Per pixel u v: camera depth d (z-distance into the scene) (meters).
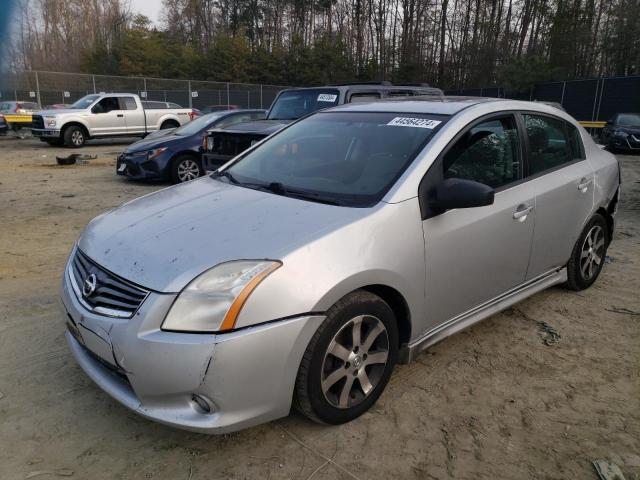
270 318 2.30
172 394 2.28
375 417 2.82
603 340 3.73
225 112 10.90
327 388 2.57
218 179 3.66
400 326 2.94
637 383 3.21
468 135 3.27
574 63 32.59
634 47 29.73
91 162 13.98
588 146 4.43
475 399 3.01
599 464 2.50
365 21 51.38
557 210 3.83
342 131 3.59
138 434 2.67
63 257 5.44
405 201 2.83
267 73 44.59
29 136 22.52
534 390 3.12
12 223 6.85
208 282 2.29
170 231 2.69
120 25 48.50
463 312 3.29
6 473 2.38
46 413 2.81
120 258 2.56
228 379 2.24
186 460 2.49
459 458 2.54
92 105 17.81
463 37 43.47
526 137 3.71
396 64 46.91
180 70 45.50
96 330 2.43
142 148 9.98
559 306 4.29
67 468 2.43
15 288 4.54
